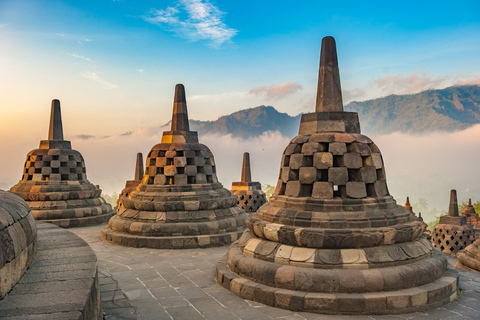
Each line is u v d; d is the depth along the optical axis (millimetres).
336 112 11344
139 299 9953
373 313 8820
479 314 8875
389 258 9633
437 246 25203
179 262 13883
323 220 10070
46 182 22078
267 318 8688
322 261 9547
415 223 10539
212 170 18969
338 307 8844
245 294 9930
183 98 18953
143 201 17312
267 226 10586
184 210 17125
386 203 10594
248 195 27453
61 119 23703
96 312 6223
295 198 10844
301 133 11734
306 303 9000
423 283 9531
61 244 8500
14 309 4785
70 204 21938
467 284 11008
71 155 23031
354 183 10562
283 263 9977
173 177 18188
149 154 18562
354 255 9578
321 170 11070
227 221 17359
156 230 16562
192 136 18797
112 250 15852
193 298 10008
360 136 11227
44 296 5246
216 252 15500
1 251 5164
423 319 8594
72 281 5883
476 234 26750
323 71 11602
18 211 6590
